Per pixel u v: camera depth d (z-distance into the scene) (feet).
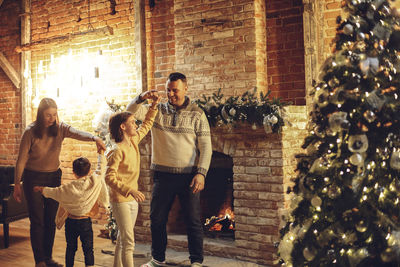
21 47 22.13
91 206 11.91
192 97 16.22
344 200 7.33
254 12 14.82
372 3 7.49
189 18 16.21
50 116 12.78
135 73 18.80
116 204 10.78
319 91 7.68
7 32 23.29
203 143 11.82
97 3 19.92
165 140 11.86
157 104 12.23
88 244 11.98
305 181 7.75
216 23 15.49
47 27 21.76
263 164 13.41
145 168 15.74
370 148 7.28
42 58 22.04
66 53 21.07
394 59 7.63
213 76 15.71
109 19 19.56
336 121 7.10
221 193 16.74
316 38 14.37
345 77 7.37
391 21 7.60
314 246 7.68
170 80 11.84
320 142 7.70
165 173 11.91
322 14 14.55
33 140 12.79
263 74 15.19
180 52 16.47
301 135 13.93
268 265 13.20
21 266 13.74
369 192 7.32
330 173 7.53
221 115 13.67
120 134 10.85
